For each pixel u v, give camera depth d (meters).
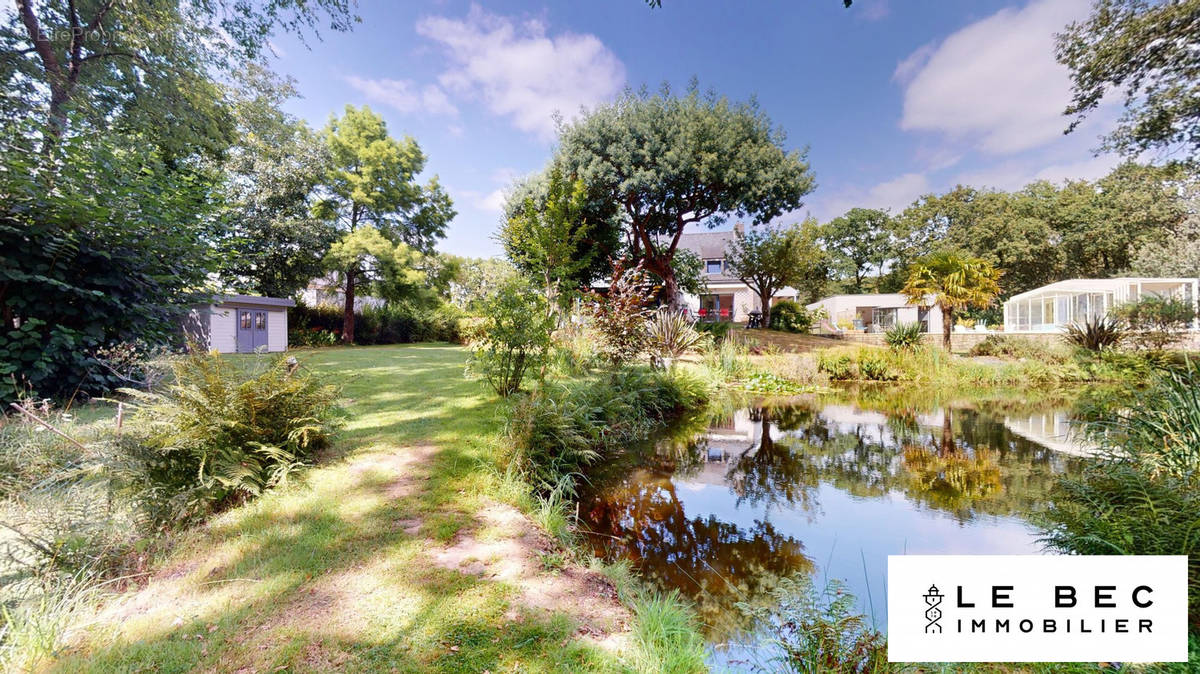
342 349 16.22
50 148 4.70
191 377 2.70
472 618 1.58
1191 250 17.58
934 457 4.56
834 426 6.11
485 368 5.71
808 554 2.55
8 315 4.33
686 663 1.43
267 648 1.37
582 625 1.59
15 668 1.25
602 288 17.20
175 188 5.43
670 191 14.47
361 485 2.80
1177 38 7.21
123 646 1.36
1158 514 1.82
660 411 6.51
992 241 26.28
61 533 1.73
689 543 2.70
